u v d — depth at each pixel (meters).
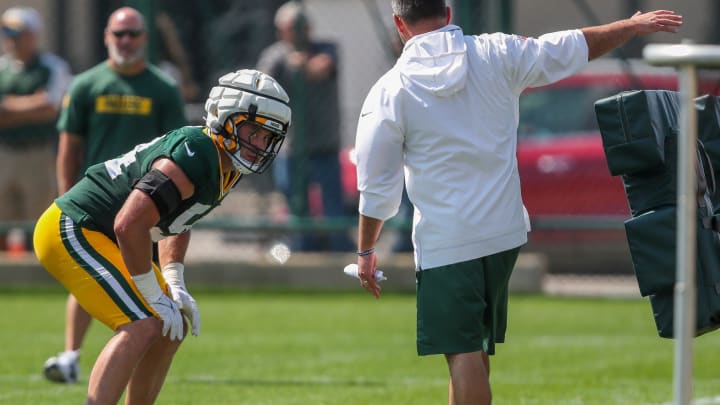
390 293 46.09
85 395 25.81
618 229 45.47
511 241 18.69
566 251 46.53
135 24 28.94
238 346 34.09
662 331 18.11
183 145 18.25
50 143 45.47
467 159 18.45
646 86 45.84
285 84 45.44
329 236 47.34
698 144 18.75
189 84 47.81
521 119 47.56
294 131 45.56
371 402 25.31
